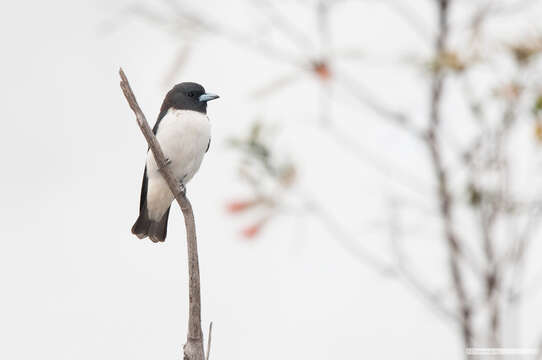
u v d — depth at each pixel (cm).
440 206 619
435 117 676
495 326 529
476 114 624
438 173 641
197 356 696
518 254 549
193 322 704
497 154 605
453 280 581
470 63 612
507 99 602
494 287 543
